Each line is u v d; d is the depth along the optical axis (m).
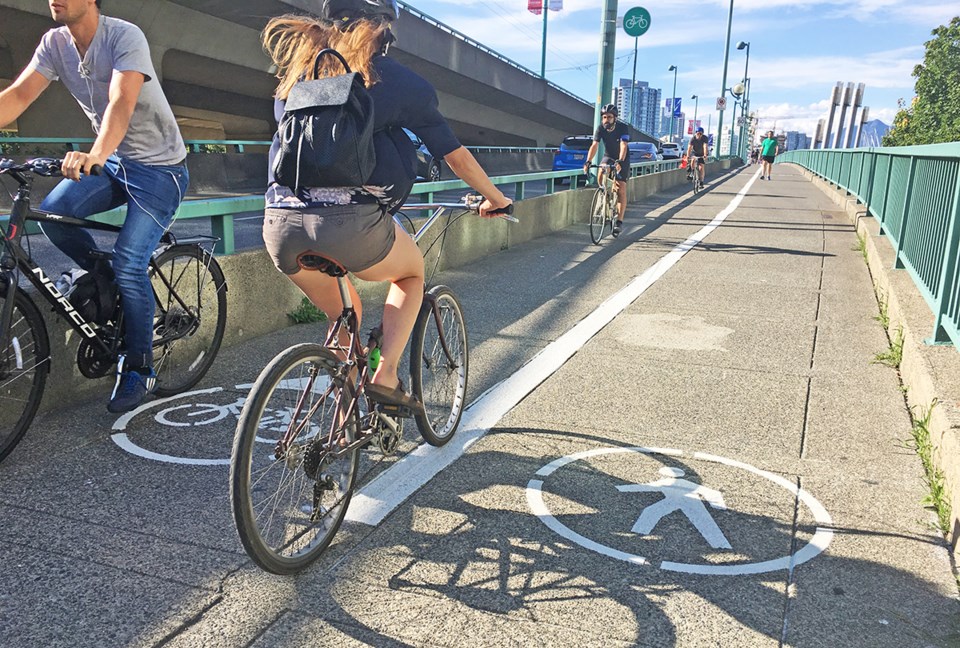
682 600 2.52
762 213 15.59
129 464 3.45
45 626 2.31
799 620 2.43
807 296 7.32
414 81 2.60
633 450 3.73
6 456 3.39
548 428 4.00
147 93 3.56
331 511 2.79
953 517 2.93
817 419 4.16
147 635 2.29
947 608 2.50
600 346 5.54
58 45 3.52
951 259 4.47
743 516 3.09
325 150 2.32
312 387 2.64
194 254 4.47
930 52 67.12
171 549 2.76
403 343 3.00
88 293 3.66
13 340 3.30
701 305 6.89
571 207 13.12
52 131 24.75
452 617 2.41
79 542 2.79
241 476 2.35
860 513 3.13
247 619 2.38
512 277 8.16
